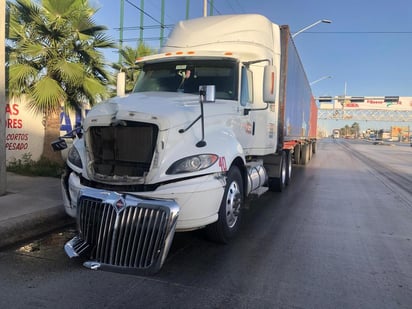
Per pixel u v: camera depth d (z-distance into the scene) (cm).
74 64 1045
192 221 454
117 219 427
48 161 1094
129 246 425
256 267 463
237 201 568
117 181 452
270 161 1007
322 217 741
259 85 730
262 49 743
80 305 355
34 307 349
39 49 1016
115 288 393
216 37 753
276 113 905
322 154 3083
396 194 1066
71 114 1249
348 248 549
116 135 466
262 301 374
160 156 445
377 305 374
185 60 671
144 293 383
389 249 550
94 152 478
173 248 525
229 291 394
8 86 995
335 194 1026
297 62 1217
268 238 586
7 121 1042
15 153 1070
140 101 499
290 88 1046
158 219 418
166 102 502
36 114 1100
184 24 809
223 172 498
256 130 731
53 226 602
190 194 446
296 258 500
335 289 408
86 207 452
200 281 417
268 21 808
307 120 1912
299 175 1480
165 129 448
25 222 555
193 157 462
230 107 594
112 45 1162
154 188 446
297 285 414
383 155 3266
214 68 651
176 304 363
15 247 509
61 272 429
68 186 519
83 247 452
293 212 780
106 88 1167
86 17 1077
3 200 664
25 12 1014
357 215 768
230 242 558
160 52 786
